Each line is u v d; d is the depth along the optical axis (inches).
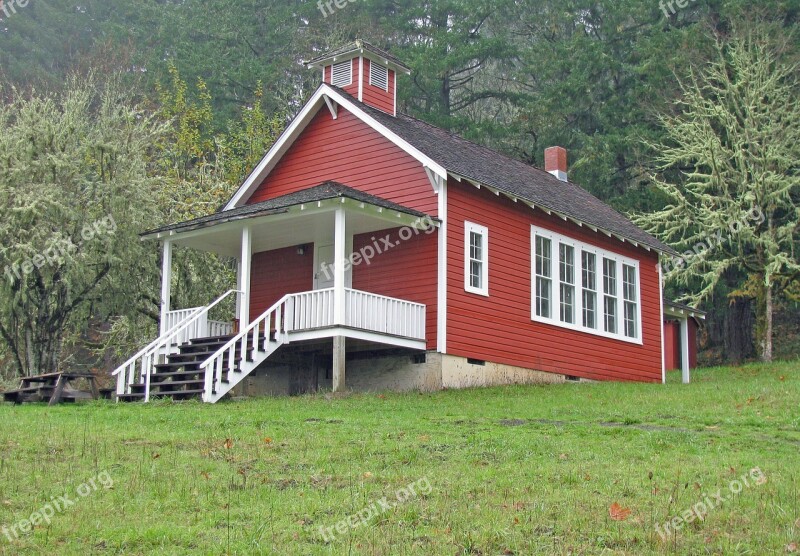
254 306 997.2
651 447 522.3
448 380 854.5
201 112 1471.5
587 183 1648.6
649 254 1169.4
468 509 395.9
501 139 1753.2
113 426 576.4
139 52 1975.9
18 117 1047.0
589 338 1039.0
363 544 353.7
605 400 762.2
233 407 697.0
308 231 917.8
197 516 387.9
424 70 1788.9
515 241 956.0
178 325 839.1
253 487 430.3
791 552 343.9
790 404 703.1
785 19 1614.2
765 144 1386.6
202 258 1147.9
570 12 1868.8
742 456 499.8
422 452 500.4
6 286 968.9
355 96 991.6
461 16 1930.4
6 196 967.6
